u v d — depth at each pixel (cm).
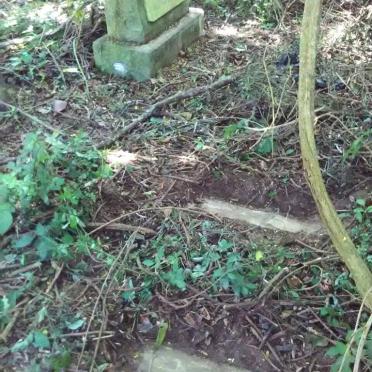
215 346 195
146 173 259
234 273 210
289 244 231
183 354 193
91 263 217
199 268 216
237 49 355
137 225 234
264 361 191
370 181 260
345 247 157
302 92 155
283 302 204
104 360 189
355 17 388
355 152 264
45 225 223
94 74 327
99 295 204
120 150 271
